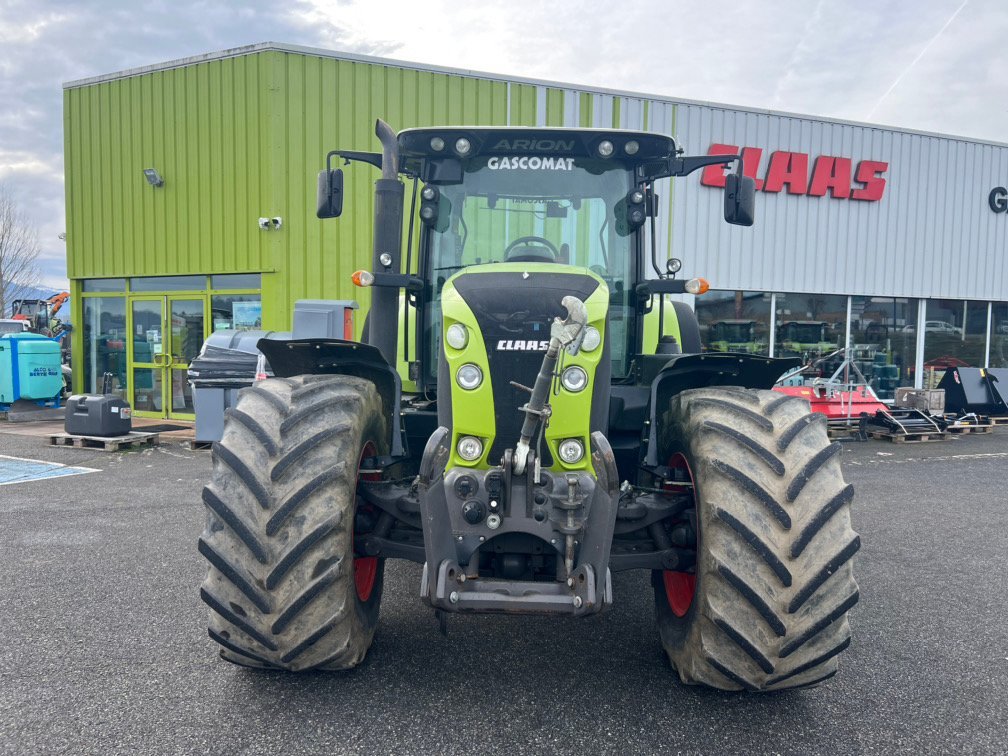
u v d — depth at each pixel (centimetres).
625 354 385
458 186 375
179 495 652
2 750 246
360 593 305
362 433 285
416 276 367
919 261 1399
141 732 258
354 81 1094
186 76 1129
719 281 1267
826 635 252
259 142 1086
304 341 304
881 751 252
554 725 265
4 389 1152
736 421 270
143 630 349
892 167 1361
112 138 1199
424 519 265
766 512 249
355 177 1098
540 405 251
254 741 253
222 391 869
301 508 253
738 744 254
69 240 1268
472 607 257
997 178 1446
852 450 988
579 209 376
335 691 289
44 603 385
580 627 360
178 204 1157
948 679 308
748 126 1263
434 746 251
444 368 277
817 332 1338
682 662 282
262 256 1095
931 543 529
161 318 1202
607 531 261
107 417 892
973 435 1145
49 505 613
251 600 250
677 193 1235
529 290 281
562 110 1173
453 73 1126
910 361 1416
